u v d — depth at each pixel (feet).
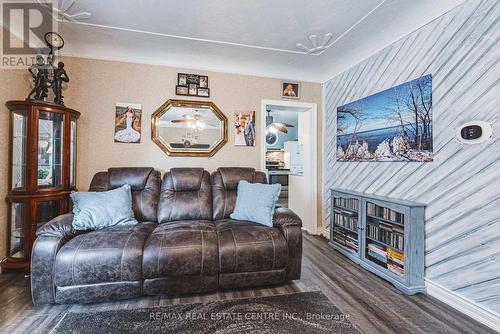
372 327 5.10
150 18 7.48
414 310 5.74
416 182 7.01
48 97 8.64
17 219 7.36
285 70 11.13
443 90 6.29
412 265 6.49
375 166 8.61
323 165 11.94
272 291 6.55
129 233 6.40
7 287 6.47
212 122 10.34
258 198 7.97
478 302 5.42
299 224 7.09
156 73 9.76
